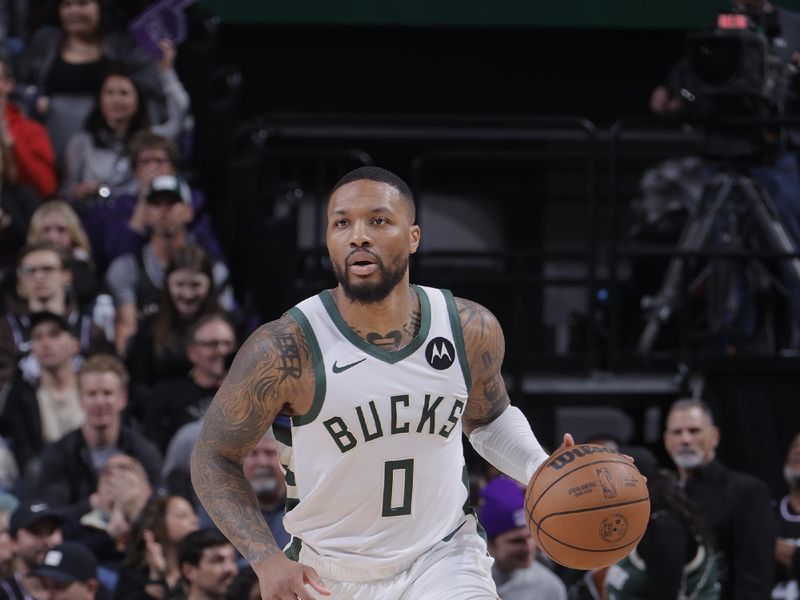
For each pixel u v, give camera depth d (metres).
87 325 27.64
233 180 32.81
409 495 13.46
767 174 30.41
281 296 32.00
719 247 28.70
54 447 24.53
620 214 37.44
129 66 32.72
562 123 29.80
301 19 34.44
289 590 12.47
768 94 28.23
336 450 13.26
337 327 13.30
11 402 25.53
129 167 30.77
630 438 30.59
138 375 26.77
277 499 22.89
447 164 37.16
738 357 27.11
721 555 22.64
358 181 13.19
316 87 37.50
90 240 29.94
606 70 37.62
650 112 37.66
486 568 13.84
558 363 29.86
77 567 20.70
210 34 34.31
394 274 13.12
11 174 29.88
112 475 23.06
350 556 13.55
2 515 23.64
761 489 22.84
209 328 26.31
